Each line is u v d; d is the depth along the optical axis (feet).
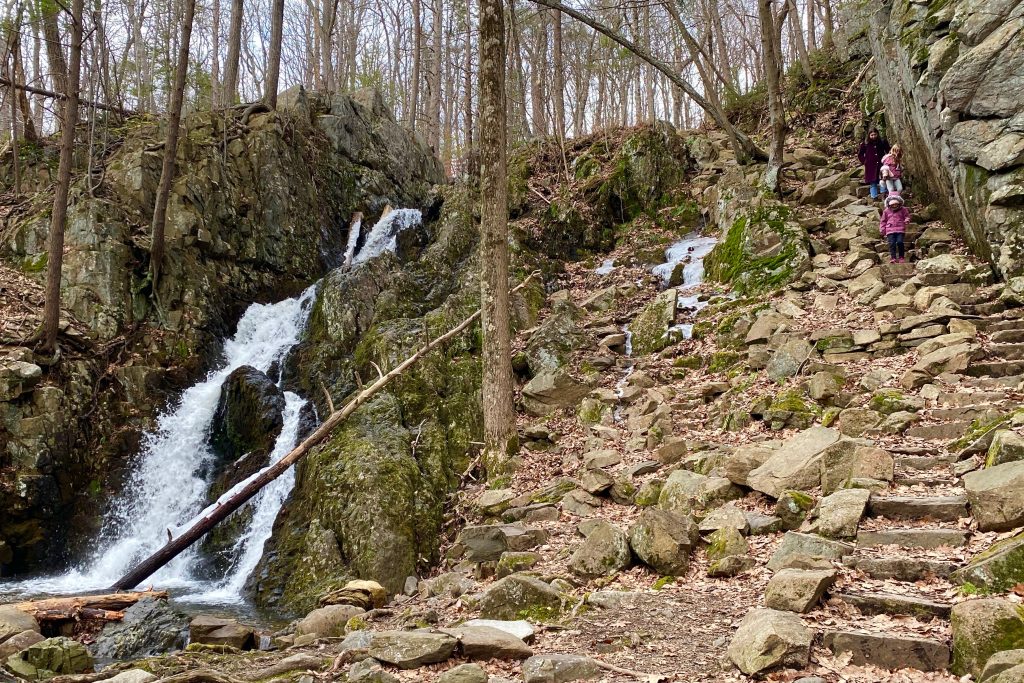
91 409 41.68
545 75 81.41
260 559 34.22
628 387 38.40
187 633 23.93
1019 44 32.58
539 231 59.82
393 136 80.18
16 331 41.63
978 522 17.34
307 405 44.50
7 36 57.36
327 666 16.47
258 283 55.83
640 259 56.18
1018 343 27.68
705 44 88.69
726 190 56.90
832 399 29.01
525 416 39.86
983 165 33.71
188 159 55.57
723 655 14.28
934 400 26.09
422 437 38.63
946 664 12.67
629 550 21.59
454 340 44.80
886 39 49.93
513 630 16.99
